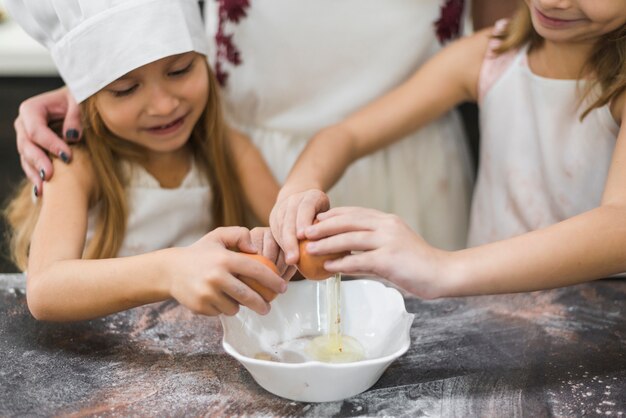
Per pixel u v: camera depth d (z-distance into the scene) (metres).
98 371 0.84
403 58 1.29
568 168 1.16
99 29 1.05
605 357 0.85
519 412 0.76
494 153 1.25
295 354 0.85
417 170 1.40
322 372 0.75
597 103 1.07
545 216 1.21
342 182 1.39
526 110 1.19
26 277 1.06
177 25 1.07
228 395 0.79
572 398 0.78
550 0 0.93
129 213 1.23
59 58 1.12
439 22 1.28
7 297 1.01
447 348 0.88
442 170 1.40
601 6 0.92
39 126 1.16
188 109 1.15
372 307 0.90
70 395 0.80
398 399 0.78
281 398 0.79
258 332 0.88
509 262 0.85
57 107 1.24
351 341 0.87
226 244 0.88
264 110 1.35
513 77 1.19
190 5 1.10
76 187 1.13
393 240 0.82
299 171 1.12
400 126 1.26
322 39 1.26
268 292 0.82
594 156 1.13
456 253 0.86
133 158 1.23
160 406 0.78
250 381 0.82
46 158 1.13
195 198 1.28
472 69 1.23
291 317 0.90
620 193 0.92
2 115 2.03
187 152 1.30
